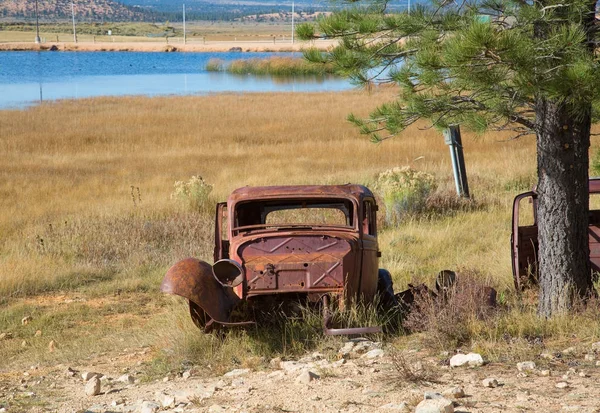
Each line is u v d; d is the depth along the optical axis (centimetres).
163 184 3341
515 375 812
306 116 6388
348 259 1050
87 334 1420
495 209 2353
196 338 1094
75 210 2756
